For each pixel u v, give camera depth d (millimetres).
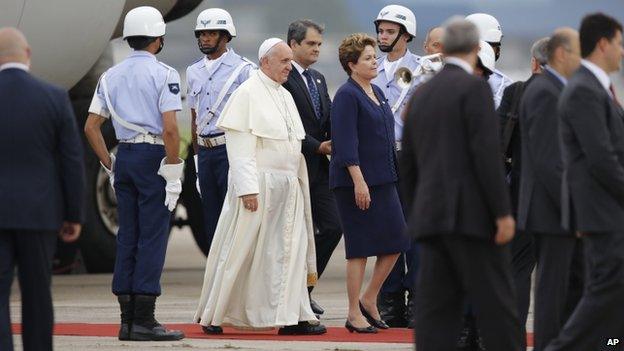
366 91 31594
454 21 22750
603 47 23828
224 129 30781
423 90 22797
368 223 31484
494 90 32625
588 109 23516
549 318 25391
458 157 22250
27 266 23453
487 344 22641
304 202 31516
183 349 29375
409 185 23344
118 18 42719
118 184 30891
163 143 30828
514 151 28438
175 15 49500
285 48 31078
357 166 31047
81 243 48188
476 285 22453
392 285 33812
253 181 30500
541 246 25594
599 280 23969
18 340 30609
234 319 31156
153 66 30672
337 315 36781
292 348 29375
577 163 23891
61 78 42688
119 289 30828
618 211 23844
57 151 23500
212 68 35594
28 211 23109
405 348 29406
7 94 23203
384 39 34688
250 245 30750
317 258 35188
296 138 31219
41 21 40250
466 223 22188
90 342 30641
